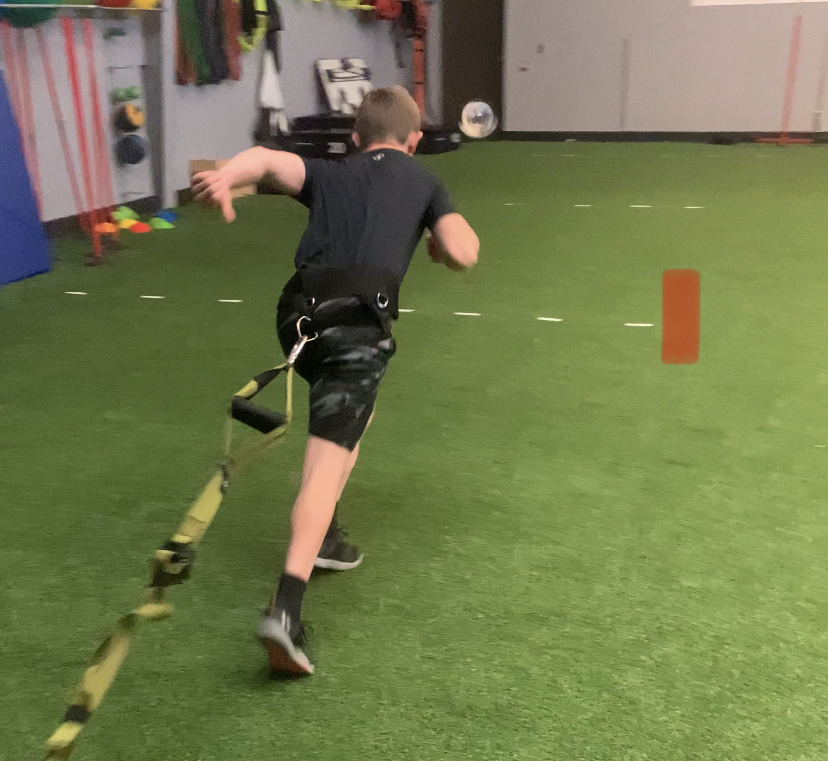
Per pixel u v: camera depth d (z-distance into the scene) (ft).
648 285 15.10
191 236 19.52
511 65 37.93
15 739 5.32
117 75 20.48
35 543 7.45
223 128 25.11
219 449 9.18
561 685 5.75
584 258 17.06
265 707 5.59
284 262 17.20
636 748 5.21
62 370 11.42
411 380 10.95
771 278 15.39
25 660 6.04
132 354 12.02
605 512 7.88
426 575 6.98
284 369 5.52
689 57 35.86
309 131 27.48
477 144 36.73
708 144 35.50
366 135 6.74
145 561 7.22
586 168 28.99
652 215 20.99
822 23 33.96
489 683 5.78
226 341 12.55
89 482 8.50
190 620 6.47
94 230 17.66
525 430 9.54
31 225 16.08
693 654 6.04
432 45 38.60
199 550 7.36
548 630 6.31
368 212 6.09
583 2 36.35
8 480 8.53
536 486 8.36
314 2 29.19
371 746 5.25
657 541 7.41
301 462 8.93
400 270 6.03
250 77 26.21
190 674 5.90
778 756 5.14
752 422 9.64
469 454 9.01
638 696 5.64
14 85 17.30
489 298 14.44
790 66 34.86
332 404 5.69
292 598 5.43
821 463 8.70
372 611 6.54
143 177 21.98
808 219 20.22
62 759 4.09
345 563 7.03
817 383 10.69
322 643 6.19
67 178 19.25
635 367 11.33
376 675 5.87
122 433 9.57
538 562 7.14
